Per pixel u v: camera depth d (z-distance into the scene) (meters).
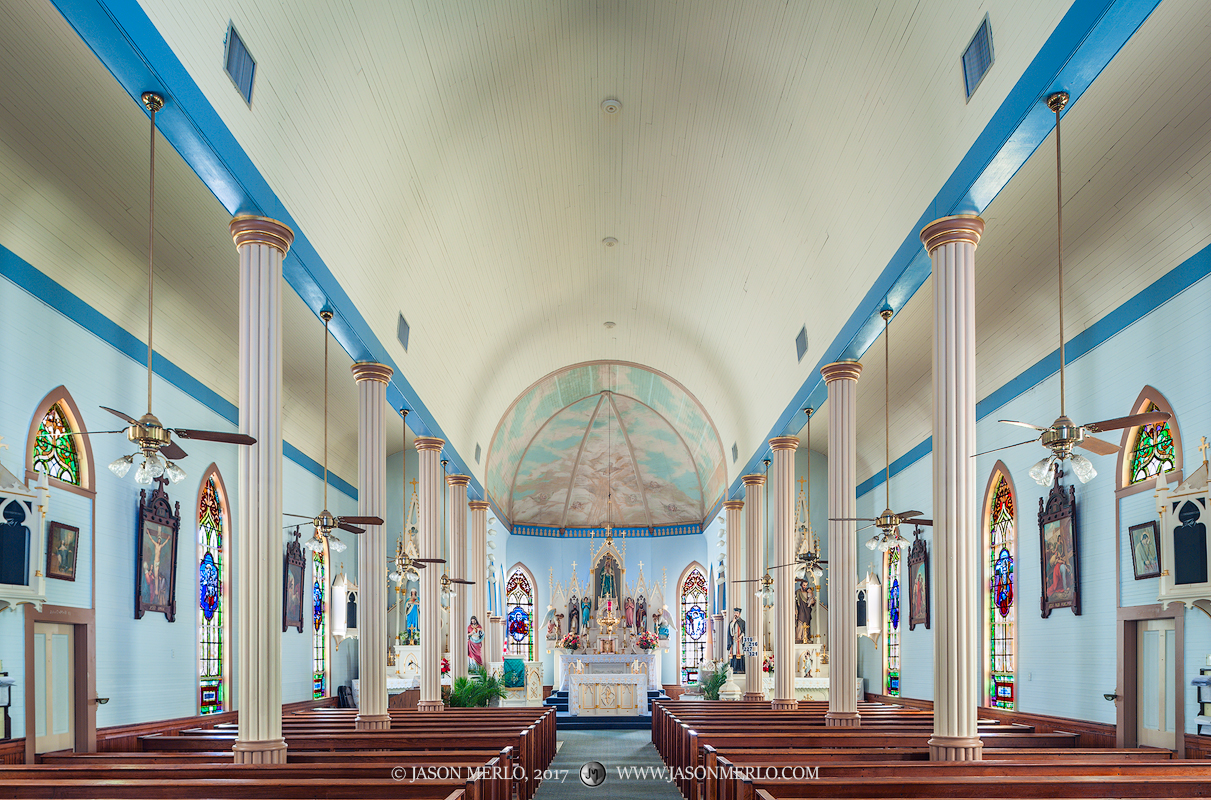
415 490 24.20
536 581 34.09
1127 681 11.47
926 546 18.83
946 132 9.86
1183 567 10.30
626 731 23.75
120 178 10.21
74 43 8.05
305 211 11.00
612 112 15.64
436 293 17.64
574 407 31.67
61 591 10.81
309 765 8.20
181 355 14.02
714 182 16.69
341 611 21.47
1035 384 14.05
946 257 9.90
